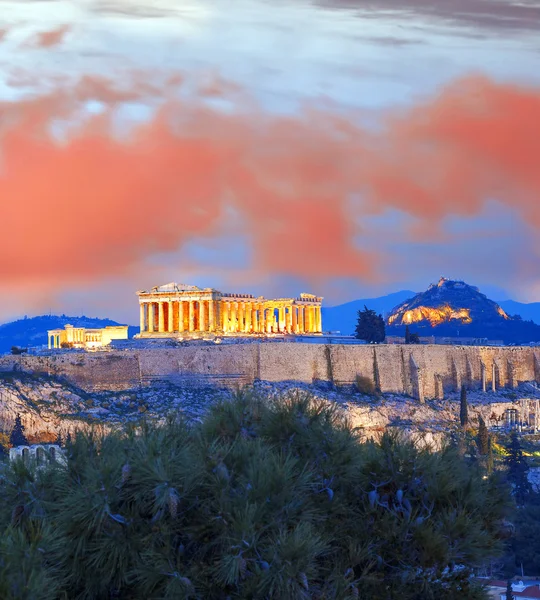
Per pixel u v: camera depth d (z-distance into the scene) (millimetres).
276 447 77250
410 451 79875
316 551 68125
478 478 81250
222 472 71125
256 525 68625
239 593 67312
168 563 68562
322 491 75812
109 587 70938
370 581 72688
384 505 77062
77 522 69312
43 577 60906
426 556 74062
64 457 76312
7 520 72188
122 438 78562
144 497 70688
